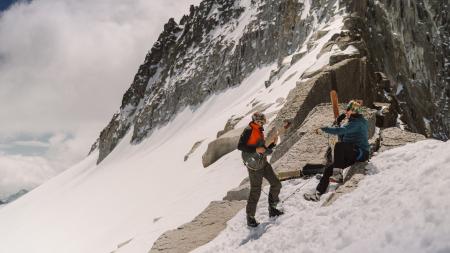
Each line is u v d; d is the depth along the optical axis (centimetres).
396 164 680
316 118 1185
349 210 575
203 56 15800
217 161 2552
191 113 14175
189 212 1562
